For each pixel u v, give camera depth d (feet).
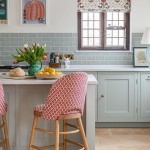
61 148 11.96
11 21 19.07
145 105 17.26
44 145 11.87
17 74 11.77
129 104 17.26
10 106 11.69
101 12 19.51
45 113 9.86
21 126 11.77
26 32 19.12
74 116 10.09
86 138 11.14
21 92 11.65
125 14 19.48
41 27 19.12
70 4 19.07
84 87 10.15
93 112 11.12
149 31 17.48
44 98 11.67
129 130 16.85
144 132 16.39
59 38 19.13
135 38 19.10
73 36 19.15
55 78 11.24
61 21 19.12
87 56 19.19
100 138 15.11
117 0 19.13
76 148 11.97
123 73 17.15
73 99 9.85
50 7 19.06
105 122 17.43
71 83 9.69
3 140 11.52
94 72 17.13
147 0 18.98
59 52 19.19
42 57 12.29
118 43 19.71
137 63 18.62
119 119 17.28
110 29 19.69
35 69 12.19
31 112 11.72
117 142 14.38
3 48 19.13
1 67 17.39
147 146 13.71
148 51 18.83
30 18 19.07
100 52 19.15
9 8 18.99
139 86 17.19
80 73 9.87
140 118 17.28
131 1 18.98
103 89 17.19
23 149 11.84
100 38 19.67
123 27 19.57
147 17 19.02
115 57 19.16
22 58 12.09
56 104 9.75
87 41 19.74
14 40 19.13
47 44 19.15
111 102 17.26
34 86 11.64
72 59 19.16
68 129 11.82
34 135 11.19
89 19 19.71
